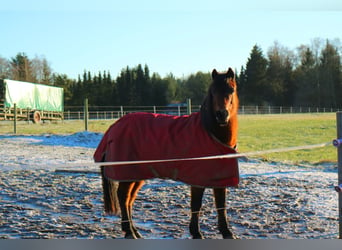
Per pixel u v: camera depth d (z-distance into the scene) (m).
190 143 4.69
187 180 4.69
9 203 6.94
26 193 7.66
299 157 13.99
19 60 64.00
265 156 14.13
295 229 5.44
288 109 60.47
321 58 67.81
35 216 6.15
